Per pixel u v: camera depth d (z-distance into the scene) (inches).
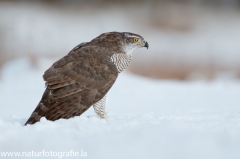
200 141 263.7
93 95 372.2
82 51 388.2
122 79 768.9
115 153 249.0
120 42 419.2
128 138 272.5
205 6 2279.8
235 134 280.1
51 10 1998.0
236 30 1849.2
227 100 601.9
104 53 396.5
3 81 804.0
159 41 1582.2
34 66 841.5
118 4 2180.1
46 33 1606.8
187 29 1788.9
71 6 2098.9
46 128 306.8
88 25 1814.7
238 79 1028.5
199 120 343.9
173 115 398.3
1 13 1828.2
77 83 368.8
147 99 626.5
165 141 263.9
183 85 792.3
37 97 657.0
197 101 597.9
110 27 1801.2
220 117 369.4
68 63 373.4
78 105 364.8
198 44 1569.9
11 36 1482.5
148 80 818.2
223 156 241.6
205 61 1309.1
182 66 1202.6
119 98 634.8
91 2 2206.0
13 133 290.5
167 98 634.8
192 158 239.1
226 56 1422.2
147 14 1996.8
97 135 283.0
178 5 2222.0
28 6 2009.1
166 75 1109.1
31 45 1405.0
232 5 2338.8
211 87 771.4
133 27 1811.0
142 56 1288.1
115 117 392.5
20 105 589.9
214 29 1831.9
